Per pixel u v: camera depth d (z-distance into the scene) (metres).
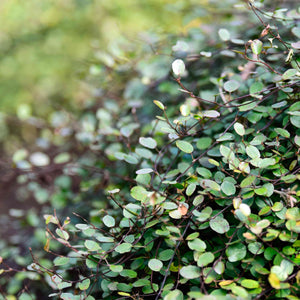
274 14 0.71
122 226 0.67
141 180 0.68
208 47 0.85
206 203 0.65
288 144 0.67
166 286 0.63
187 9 0.95
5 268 0.85
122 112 0.92
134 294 0.66
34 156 0.89
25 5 2.05
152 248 0.67
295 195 0.63
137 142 0.84
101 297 0.68
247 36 0.81
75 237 0.73
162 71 0.88
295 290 0.60
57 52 1.80
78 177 1.00
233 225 0.64
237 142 0.70
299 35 0.71
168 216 0.65
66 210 0.86
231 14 0.87
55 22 1.96
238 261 0.63
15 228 1.02
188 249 0.66
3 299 0.75
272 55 0.74
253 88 0.70
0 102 1.64
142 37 0.90
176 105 0.85
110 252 0.67
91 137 0.88
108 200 0.79
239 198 0.62
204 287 0.61
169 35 0.89
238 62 0.80
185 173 0.69
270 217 0.63
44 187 0.97
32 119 1.10
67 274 0.74
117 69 0.90
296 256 0.61
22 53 1.87
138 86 0.90
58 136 1.07
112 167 0.87
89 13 1.84
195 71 0.85
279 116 0.70
